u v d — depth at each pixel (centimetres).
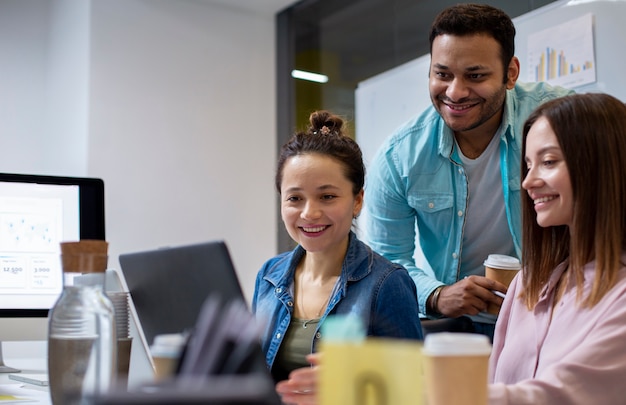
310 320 155
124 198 370
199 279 106
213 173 399
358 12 390
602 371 112
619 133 128
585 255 129
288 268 164
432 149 215
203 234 393
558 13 282
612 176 126
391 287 154
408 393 70
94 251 116
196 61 399
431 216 217
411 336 152
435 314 209
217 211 399
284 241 415
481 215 214
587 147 128
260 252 411
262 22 425
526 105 211
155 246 377
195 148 394
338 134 166
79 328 116
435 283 207
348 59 393
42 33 406
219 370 75
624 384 112
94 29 366
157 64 386
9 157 391
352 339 74
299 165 159
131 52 378
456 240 217
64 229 197
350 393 71
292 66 421
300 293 162
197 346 76
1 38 391
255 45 421
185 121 392
